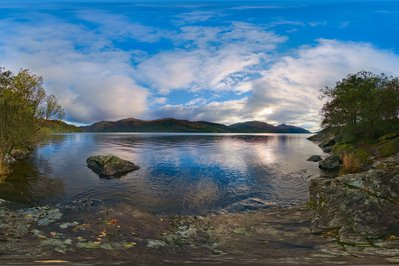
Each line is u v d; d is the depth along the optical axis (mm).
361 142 48531
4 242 8797
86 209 13250
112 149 60656
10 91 33188
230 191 22609
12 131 32438
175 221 13617
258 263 7277
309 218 12914
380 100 52781
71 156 44125
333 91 72250
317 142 99625
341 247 9180
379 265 6750
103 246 8938
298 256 8297
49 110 39312
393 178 12500
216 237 10789
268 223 12609
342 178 14375
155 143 87250
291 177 28734
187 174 30047
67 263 6711
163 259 7840
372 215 10984
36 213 12703
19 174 27797
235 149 64875
